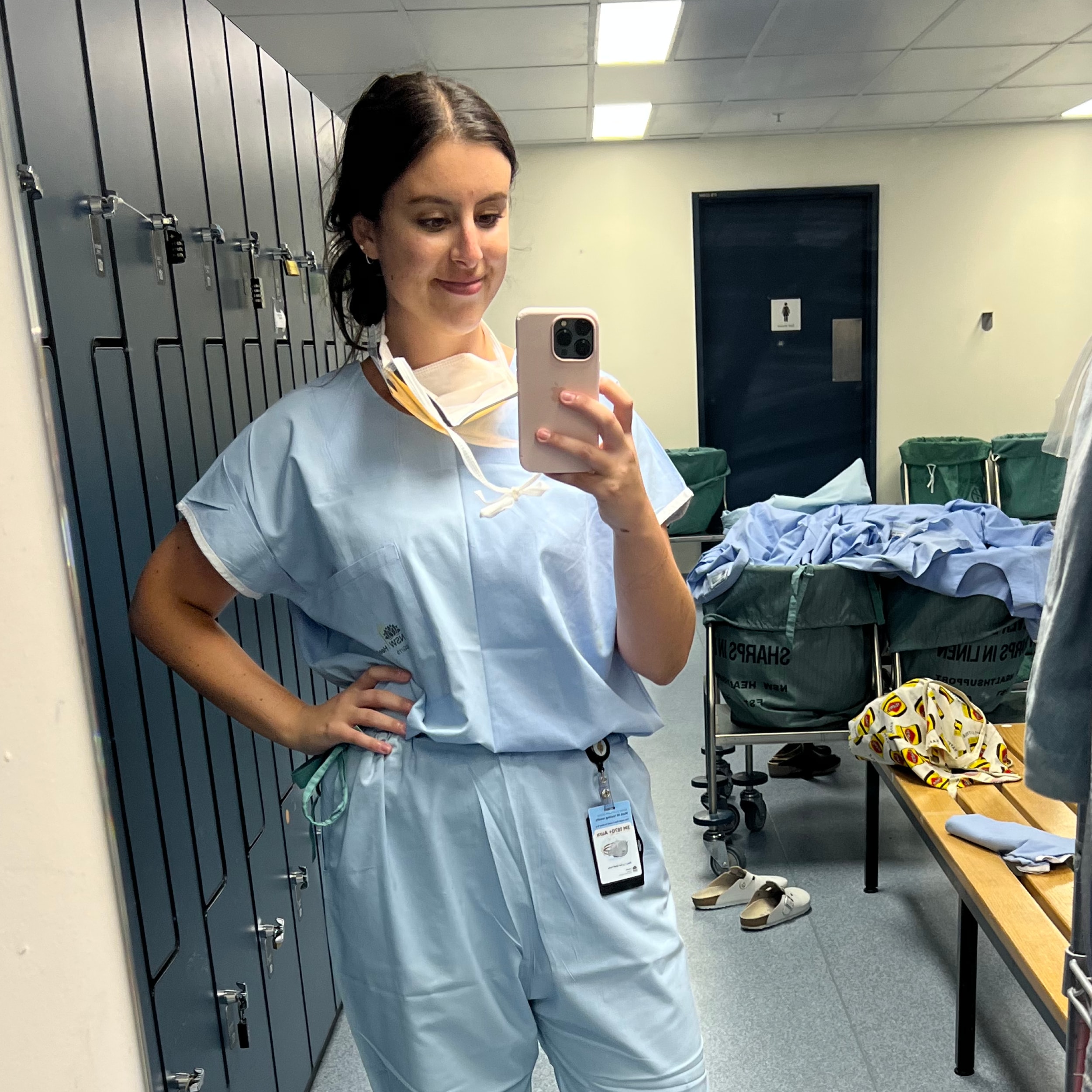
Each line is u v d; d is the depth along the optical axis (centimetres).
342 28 378
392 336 100
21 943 72
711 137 577
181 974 121
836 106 516
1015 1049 184
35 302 68
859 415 617
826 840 272
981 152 579
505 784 95
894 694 216
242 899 145
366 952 98
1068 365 602
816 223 595
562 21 379
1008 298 595
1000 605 236
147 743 114
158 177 125
